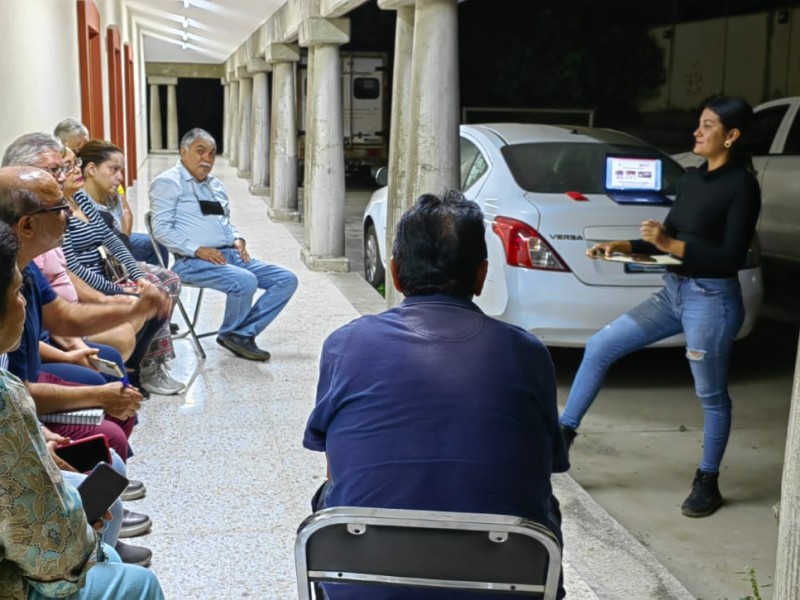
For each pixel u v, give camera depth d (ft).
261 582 11.46
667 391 20.57
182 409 17.66
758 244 20.49
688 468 16.34
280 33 41.73
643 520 14.38
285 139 45.93
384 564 6.56
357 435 7.17
